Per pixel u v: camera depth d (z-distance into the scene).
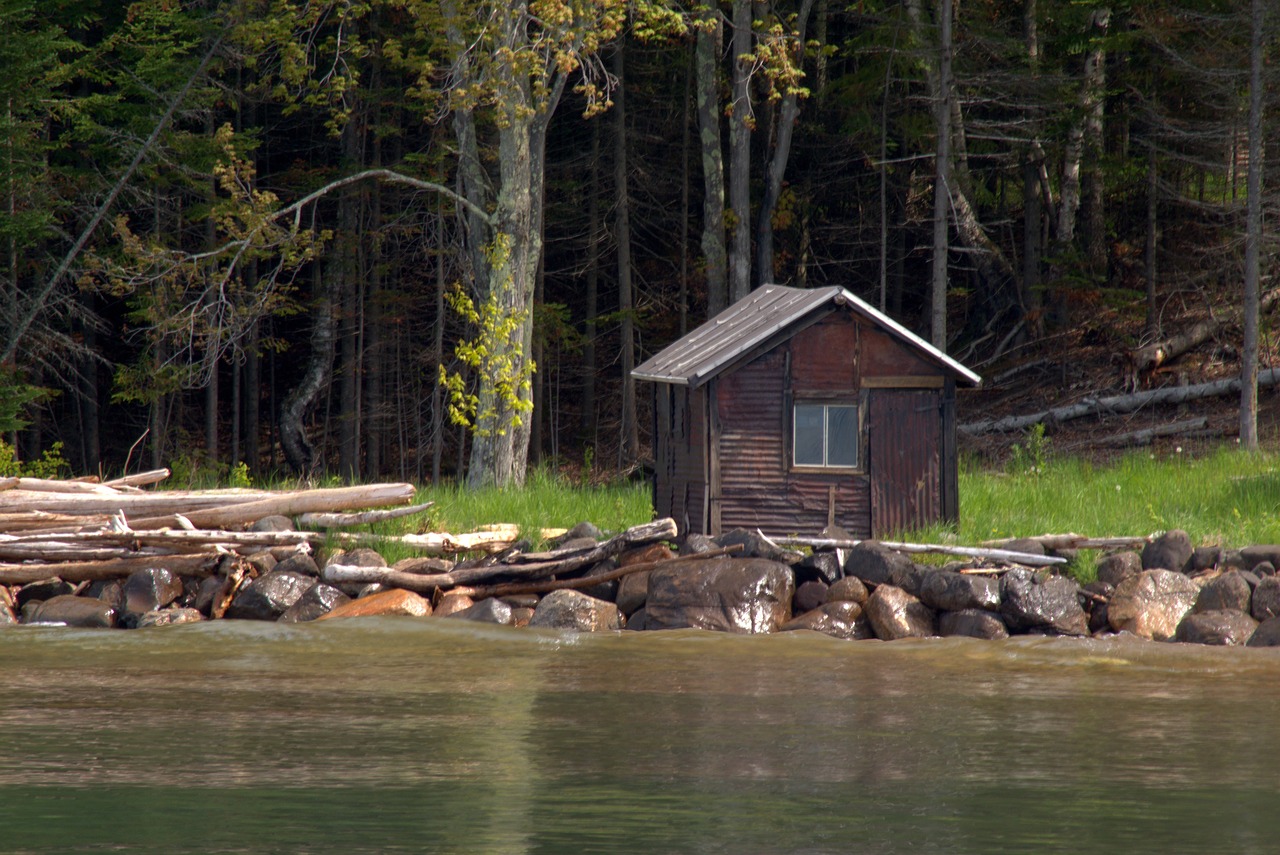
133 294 105.06
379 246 118.62
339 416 118.75
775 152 118.44
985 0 117.50
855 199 134.50
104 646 44.88
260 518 55.75
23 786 26.77
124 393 103.56
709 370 52.81
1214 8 93.19
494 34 80.94
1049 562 48.50
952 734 31.58
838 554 48.56
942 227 95.75
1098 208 112.50
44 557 52.56
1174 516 55.94
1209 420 95.12
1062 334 112.06
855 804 25.45
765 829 23.70
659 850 22.41
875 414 53.50
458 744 30.58
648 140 130.88
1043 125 113.50
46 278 107.88
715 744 30.61
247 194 87.12
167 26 106.25
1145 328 107.56
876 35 111.38
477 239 89.25
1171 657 41.41
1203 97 98.25
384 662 41.69
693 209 138.00
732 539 49.28
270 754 29.64
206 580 51.53
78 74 100.81
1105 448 95.50
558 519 59.28
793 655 42.41
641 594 48.31
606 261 138.62
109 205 101.94
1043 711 34.34
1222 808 25.16
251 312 91.31
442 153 102.81
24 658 42.84
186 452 121.50
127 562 51.91
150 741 30.89
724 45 126.19
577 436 131.88
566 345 121.19
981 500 60.69
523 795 26.06
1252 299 83.00
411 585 50.47
